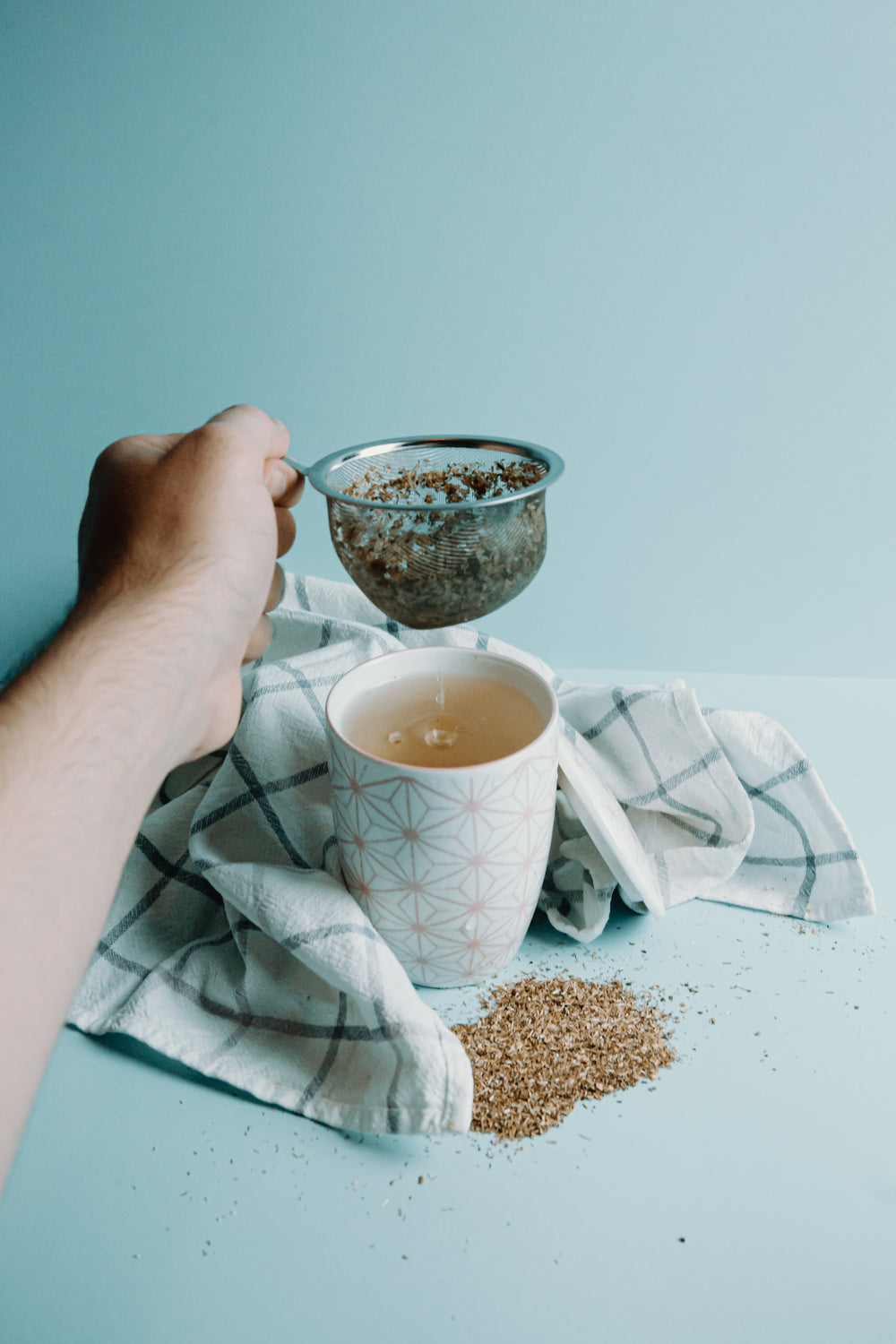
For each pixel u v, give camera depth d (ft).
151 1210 1.36
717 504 2.29
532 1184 1.38
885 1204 1.34
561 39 2.01
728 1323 1.25
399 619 1.51
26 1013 0.83
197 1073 1.52
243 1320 1.26
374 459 1.61
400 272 2.19
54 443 2.38
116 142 2.14
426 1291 1.28
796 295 2.12
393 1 2.01
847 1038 1.53
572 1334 1.24
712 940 1.69
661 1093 1.47
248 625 1.26
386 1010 1.41
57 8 2.05
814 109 2.00
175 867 1.69
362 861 1.49
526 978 1.62
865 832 1.85
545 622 2.43
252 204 2.17
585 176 2.09
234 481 1.26
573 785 1.56
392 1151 1.43
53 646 1.12
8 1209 1.36
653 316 2.17
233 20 2.04
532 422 2.28
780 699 2.26
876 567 2.31
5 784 0.95
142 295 2.25
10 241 2.22
